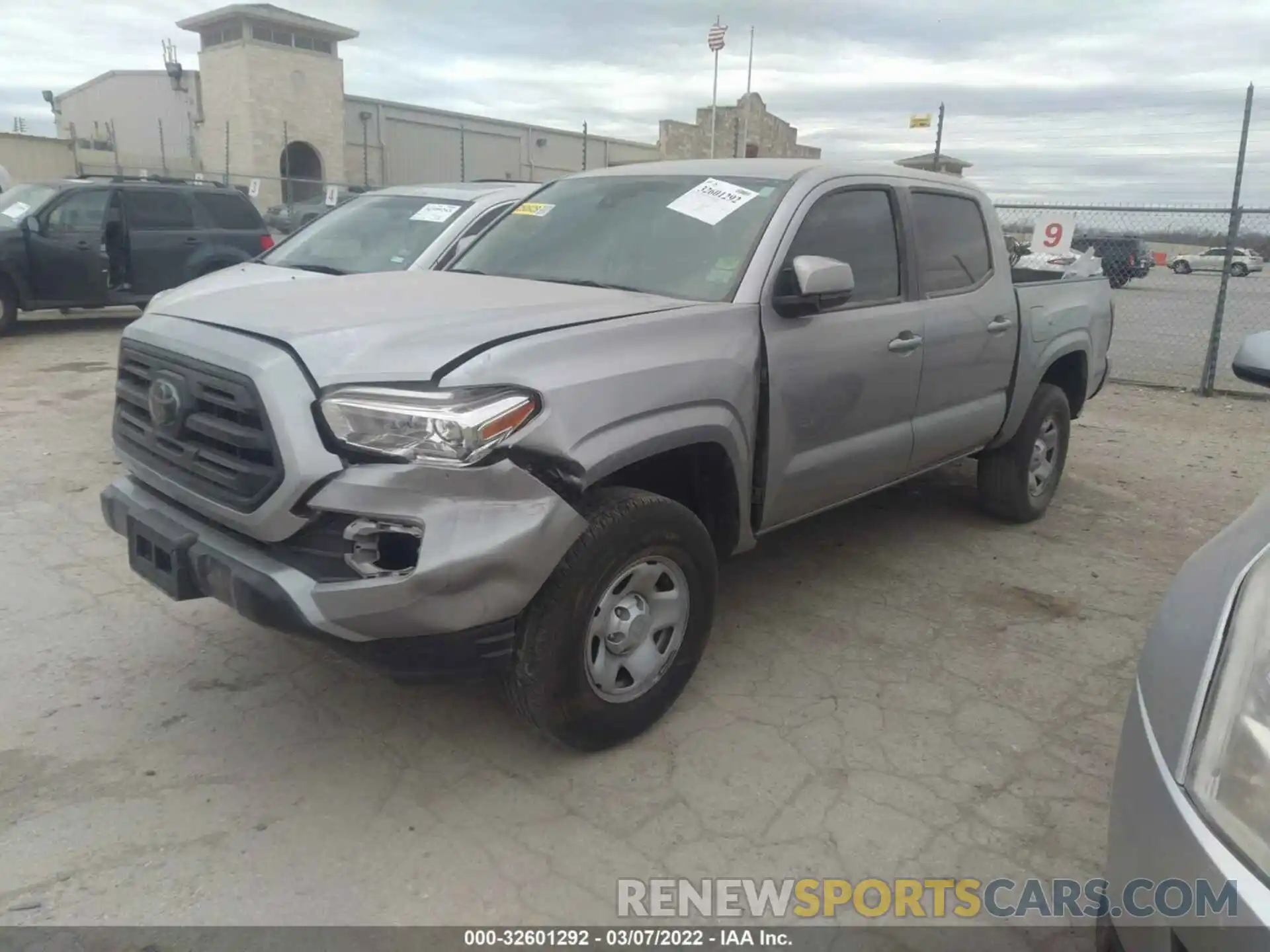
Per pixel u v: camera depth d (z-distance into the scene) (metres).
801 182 4.02
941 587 4.89
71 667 3.75
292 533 2.76
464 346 2.83
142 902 2.58
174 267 12.41
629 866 2.80
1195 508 6.42
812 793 3.16
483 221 7.15
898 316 4.30
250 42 40.50
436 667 2.78
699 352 3.33
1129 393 10.70
